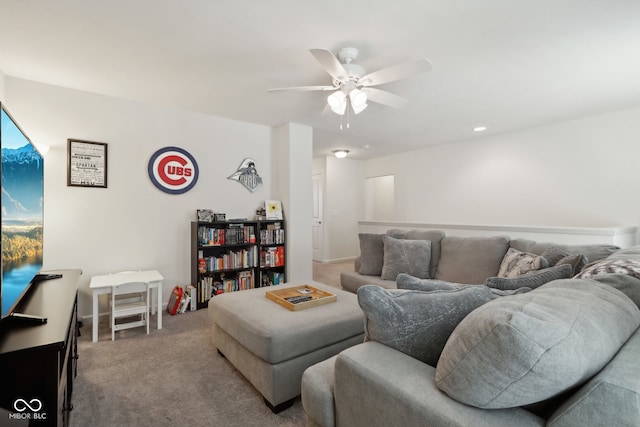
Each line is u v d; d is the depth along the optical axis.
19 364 1.03
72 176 3.01
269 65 2.52
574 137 4.02
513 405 0.72
